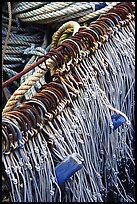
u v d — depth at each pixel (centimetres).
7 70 186
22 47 192
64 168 117
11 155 110
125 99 152
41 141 117
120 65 149
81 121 131
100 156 141
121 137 150
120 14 154
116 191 153
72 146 126
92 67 140
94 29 142
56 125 124
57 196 122
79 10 179
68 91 130
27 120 114
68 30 172
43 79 163
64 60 132
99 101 137
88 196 132
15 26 200
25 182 112
